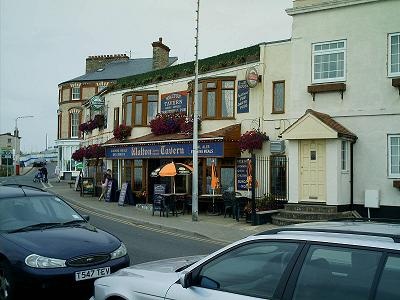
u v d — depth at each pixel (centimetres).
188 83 2355
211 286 417
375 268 339
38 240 691
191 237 1491
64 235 719
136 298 470
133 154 2539
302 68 1891
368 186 1739
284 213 1736
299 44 1902
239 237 1459
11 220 756
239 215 1883
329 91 1817
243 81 2111
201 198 2156
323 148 1736
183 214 2073
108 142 2820
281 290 374
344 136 1697
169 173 1973
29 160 10269
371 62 1750
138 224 1791
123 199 2431
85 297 680
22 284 648
